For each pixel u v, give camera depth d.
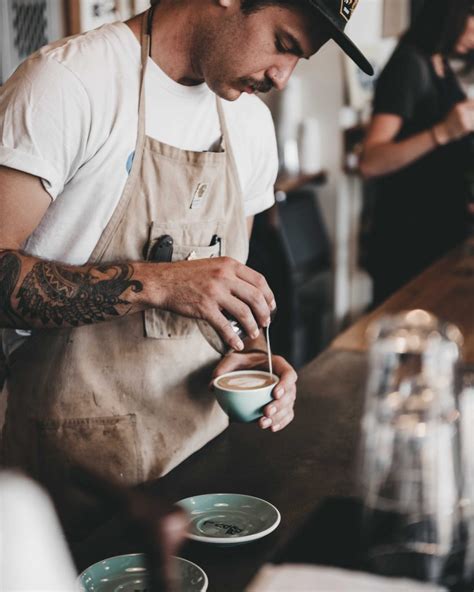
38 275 1.40
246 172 1.74
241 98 1.73
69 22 3.26
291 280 4.06
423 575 1.05
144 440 1.58
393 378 1.42
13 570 0.49
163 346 1.57
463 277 2.93
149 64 1.51
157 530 0.65
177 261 1.57
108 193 1.51
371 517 1.21
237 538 1.15
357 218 4.71
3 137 1.38
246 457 1.50
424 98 3.13
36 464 1.60
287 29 1.40
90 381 1.55
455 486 1.23
